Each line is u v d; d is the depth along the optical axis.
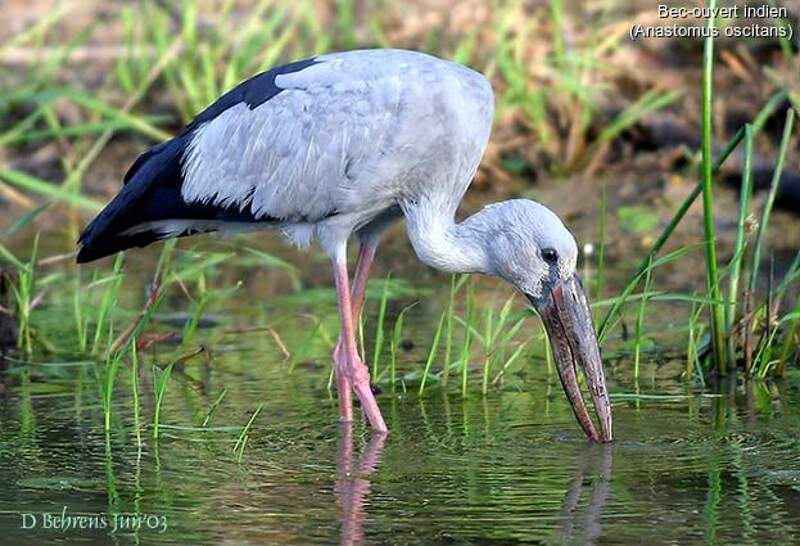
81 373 12.58
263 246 16.97
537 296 11.29
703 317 13.62
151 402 11.66
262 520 9.02
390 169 11.55
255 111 11.86
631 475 9.73
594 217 16.89
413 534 8.73
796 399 11.41
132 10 20.89
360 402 11.10
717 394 11.59
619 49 18.55
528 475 9.77
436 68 11.64
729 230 16.23
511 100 18.03
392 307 14.41
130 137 18.95
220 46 18.72
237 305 14.61
